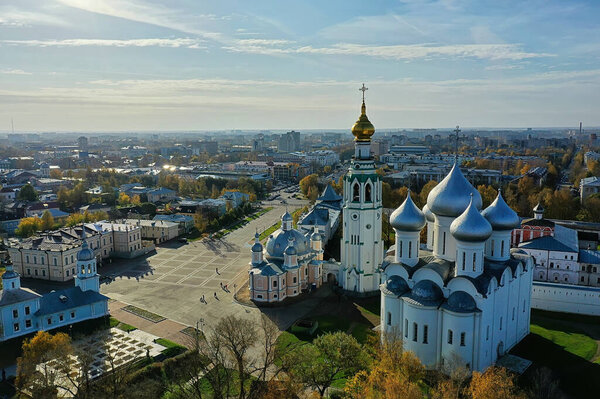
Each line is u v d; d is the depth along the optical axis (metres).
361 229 119.81
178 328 104.25
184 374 79.81
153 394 72.19
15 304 96.75
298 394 71.38
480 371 78.62
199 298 122.50
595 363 83.69
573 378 78.69
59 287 135.88
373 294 121.50
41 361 78.06
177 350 93.50
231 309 114.75
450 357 79.38
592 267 125.50
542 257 130.62
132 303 119.25
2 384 81.38
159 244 183.88
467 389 69.00
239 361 70.50
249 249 175.62
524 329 95.06
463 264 80.75
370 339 86.44
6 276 97.56
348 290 123.06
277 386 69.06
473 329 78.31
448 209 86.69
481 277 80.81
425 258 92.44
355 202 120.12
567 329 99.00
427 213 105.38
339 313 111.06
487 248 90.88
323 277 132.00
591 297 106.56
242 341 73.94
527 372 80.50
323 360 76.56
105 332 101.81
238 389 77.62
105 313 110.38
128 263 157.00
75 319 105.31
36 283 139.75
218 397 68.06
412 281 86.31
